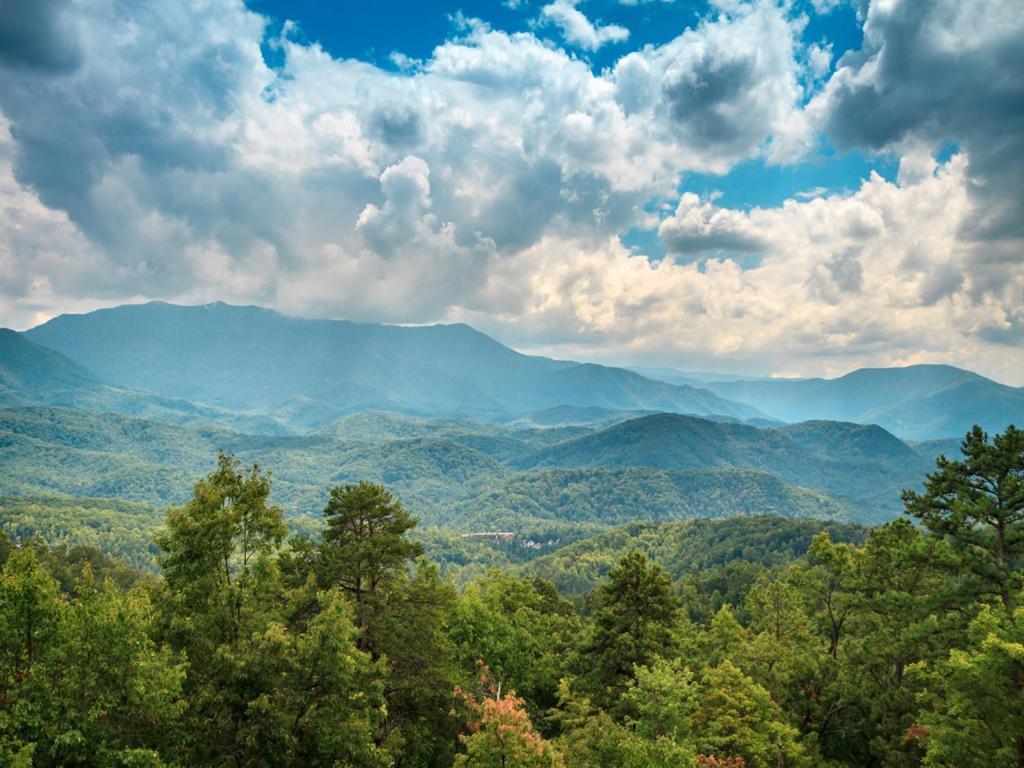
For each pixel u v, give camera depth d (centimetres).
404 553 3062
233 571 2559
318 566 3020
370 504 3133
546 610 6825
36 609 1814
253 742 1969
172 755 1919
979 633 2595
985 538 3203
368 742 2136
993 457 3136
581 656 3984
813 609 4728
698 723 2802
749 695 2917
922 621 3216
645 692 2458
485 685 3272
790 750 2769
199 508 2377
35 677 1723
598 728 2550
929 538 3338
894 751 3081
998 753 2153
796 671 3747
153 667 1855
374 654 2920
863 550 4066
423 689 2884
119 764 1745
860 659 3716
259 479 2577
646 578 3728
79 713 1739
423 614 3128
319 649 2136
